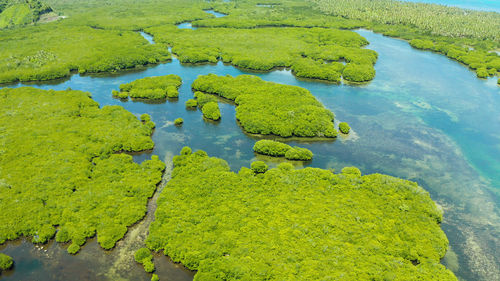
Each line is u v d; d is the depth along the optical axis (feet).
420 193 264.72
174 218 241.14
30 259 221.25
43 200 259.19
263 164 295.48
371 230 229.04
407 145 357.82
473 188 295.07
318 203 253.85
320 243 216.95
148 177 289.33
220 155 337.52
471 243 237.86
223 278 197.57
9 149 317.22
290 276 192.75
